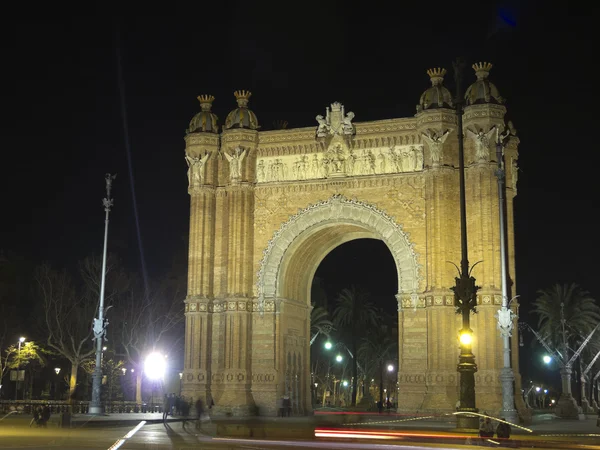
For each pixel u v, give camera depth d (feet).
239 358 254.06
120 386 431.43
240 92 273.95
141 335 384.68
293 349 268.00
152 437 157.38
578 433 183.73
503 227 210.79
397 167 250.16
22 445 131.23
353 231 271.28
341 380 570.46
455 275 236.02
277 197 263.08
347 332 493.36
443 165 240.12
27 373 444.96
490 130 237.86
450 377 229.66
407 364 238.68
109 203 252.83
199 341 258.78
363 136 254.88
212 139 269.44
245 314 256.73
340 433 165.27
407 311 241.76
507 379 202.08
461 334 158.20
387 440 152.56
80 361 352.90
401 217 247.50
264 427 183.73
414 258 243.60
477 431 147.43
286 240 259.39
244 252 260.01
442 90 247.09
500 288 231.50
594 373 483.92
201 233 264.72
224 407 249.96
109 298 397.80
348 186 255.29
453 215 239.91
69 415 187.42
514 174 246.06
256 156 267.18
